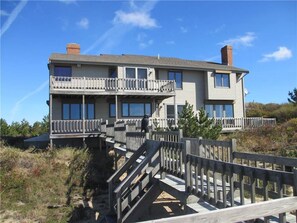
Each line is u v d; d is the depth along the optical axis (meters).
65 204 15.12
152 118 25.98
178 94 28.84
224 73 30.52
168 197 12.77
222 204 5.44
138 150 10.63
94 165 18.78
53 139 22.77
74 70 25.12
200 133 18.05
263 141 20.50
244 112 31.88
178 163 7.59
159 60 30.25
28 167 17.78
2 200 14.95
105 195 16.16
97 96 24.95
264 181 4.42
